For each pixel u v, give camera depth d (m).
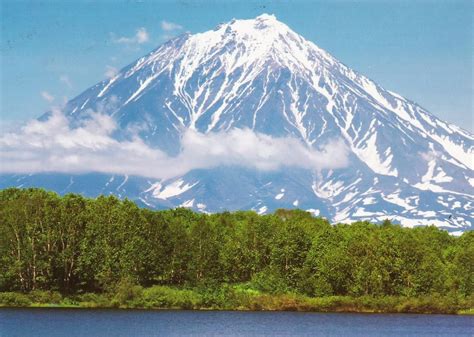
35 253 193.50
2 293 191.50
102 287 198.75
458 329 184.12
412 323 191.50
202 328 173.75
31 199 198.00
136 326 172.38
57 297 193.50
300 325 183.12
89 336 158.88
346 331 177.12
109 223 198.50
